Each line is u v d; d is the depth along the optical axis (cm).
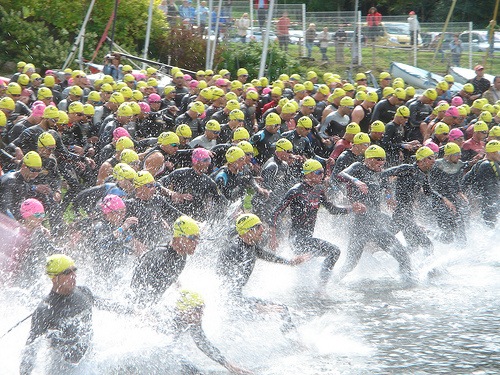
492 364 679
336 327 787
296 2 4078
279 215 897
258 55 2548
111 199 763
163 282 659
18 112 1327
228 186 977
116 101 1282
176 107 1422
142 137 1251
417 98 1399
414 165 1001
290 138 1156
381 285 955
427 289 936
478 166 1147
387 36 2666
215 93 1339
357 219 952
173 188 941
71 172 1066
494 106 1521
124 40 2592
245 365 677
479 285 952
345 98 1338
